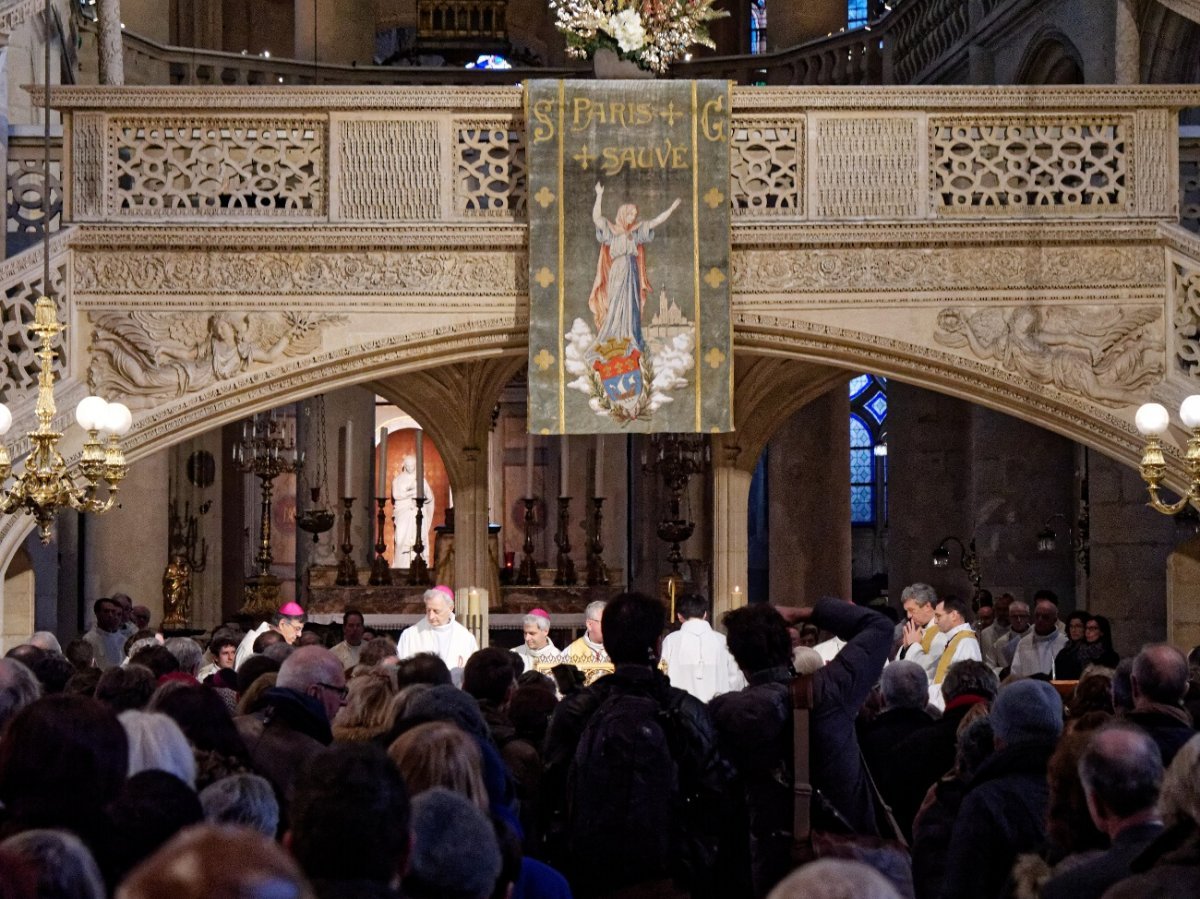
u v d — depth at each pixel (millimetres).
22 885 2898
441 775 4668
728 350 13945
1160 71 18469
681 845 5910
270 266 14062
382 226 14016
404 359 14195
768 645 6293
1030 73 20891
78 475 13820
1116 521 18891
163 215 14000
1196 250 14086
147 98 13945
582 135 13961
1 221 14852
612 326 13938
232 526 27359
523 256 14148
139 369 13906
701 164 13984
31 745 3951
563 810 6137
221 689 8836
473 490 19406
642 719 5879
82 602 20891
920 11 23547
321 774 3496
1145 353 14211
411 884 3770
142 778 4086
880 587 37125
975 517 21578
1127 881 3586
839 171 14234
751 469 19078
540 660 13133
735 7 30672
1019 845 5297
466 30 25891
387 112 14078
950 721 7277
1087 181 14234
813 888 2480
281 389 14117
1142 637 18703
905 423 23922
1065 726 6504
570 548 23047
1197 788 3787
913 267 14203
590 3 14367
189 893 2146
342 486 25094
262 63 24328
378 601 20719
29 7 14578
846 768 6113
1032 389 14180
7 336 13547
